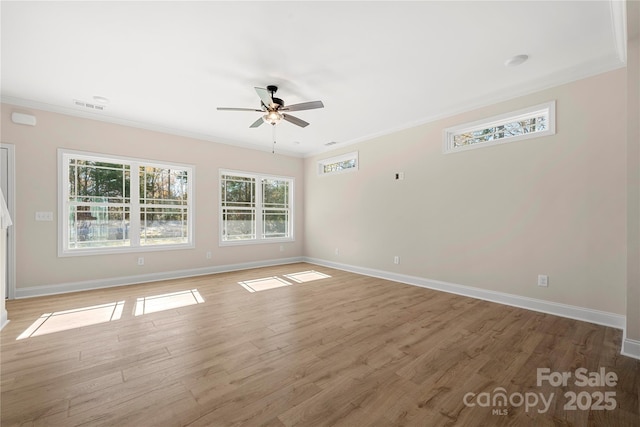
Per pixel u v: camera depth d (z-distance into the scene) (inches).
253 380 77.2
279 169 258.2
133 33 94.7
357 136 216.7
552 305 128.9
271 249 253.4
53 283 158.1
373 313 130.2
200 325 115.3
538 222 133.2
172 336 104.7
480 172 152.9
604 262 116.2
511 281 141.6
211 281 190.9
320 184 257.9
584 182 120.8
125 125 180.5
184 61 112.0
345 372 81.4
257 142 234.4
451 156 165.0
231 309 135.0
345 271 226.8
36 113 153.1
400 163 191.9
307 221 272.5
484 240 151.3
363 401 68.9
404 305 141.6
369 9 84.3
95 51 105.0
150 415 63.4
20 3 80.1
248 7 83.0
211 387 74.0
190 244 207.5
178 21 88.9
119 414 63.7
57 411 64.4
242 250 235.3
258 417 63.1
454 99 149.4
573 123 123.4
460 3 82.0
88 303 142.2
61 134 160.2
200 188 212.2
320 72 121.1
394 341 101.3
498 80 129.1
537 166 133.4
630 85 90.8
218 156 221.3
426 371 82.0
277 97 144.6
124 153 179.9
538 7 83.7
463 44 102.0
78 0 79.5
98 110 163.3
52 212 157.5
